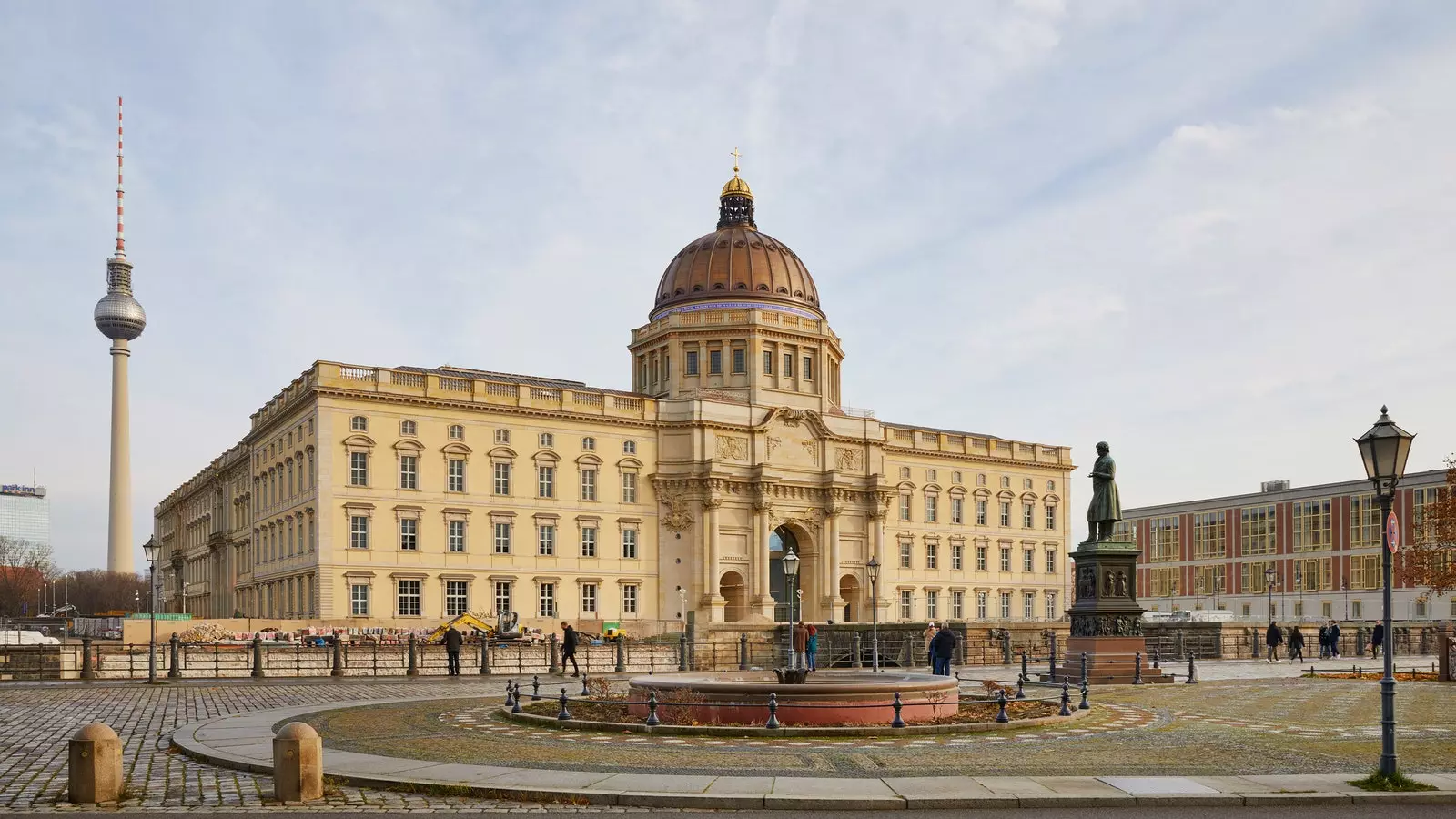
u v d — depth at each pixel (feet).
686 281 399.03
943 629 150.92
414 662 177.88
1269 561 485.97
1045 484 446.19
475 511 316.19
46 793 64.28
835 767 72.08
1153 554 545.85
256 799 62.49
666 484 350.43
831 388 415.64
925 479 407.85
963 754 78.13
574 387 375.66
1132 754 78.23
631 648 208.85
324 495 293.23
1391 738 65.26
